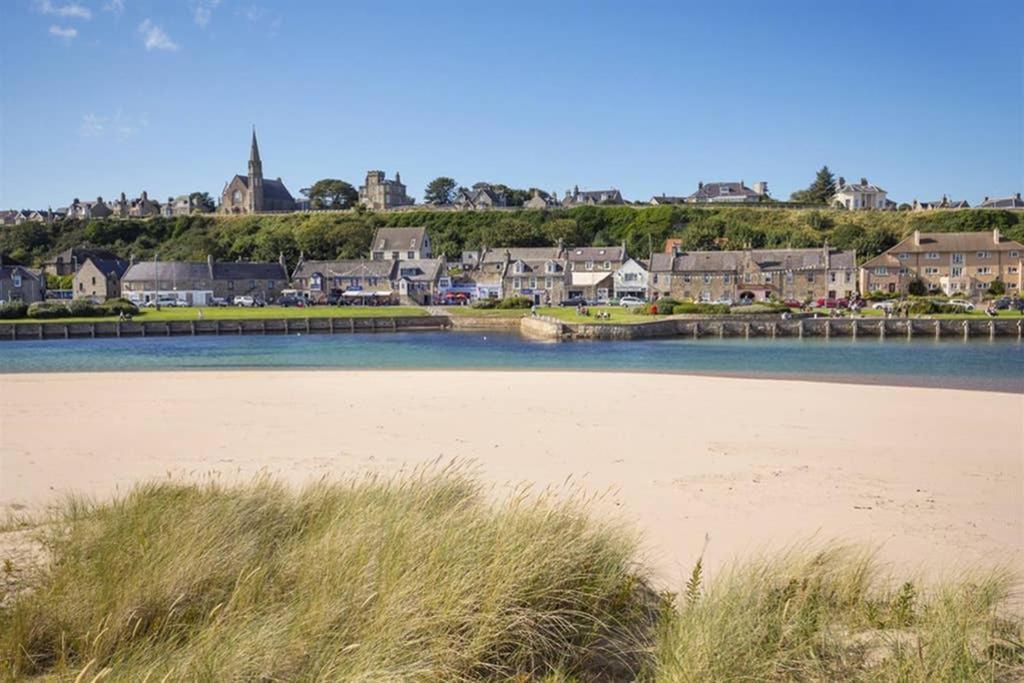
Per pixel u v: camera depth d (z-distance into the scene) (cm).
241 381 3006
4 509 1080
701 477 1327
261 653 494
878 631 621
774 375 3409
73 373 3378
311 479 1155
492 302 8781
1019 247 8919
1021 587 773
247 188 16150
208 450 1588
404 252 11581
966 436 1761
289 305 9488
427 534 668
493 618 543
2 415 2088
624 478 1320
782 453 1552
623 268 9562
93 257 10462
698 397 2483
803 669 541
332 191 17038
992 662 540
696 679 516
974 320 6034
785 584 671
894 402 2367
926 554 911
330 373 3338
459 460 1469
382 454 1540
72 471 1383
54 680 480
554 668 544
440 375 3244
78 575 639
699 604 620
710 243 12031
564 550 656
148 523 780
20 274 9700
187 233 14488
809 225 12900
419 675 489
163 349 5219
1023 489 1247
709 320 6334
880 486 1262
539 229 12962
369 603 561
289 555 691
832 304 8012
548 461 1470
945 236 9206
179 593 611
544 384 2878
